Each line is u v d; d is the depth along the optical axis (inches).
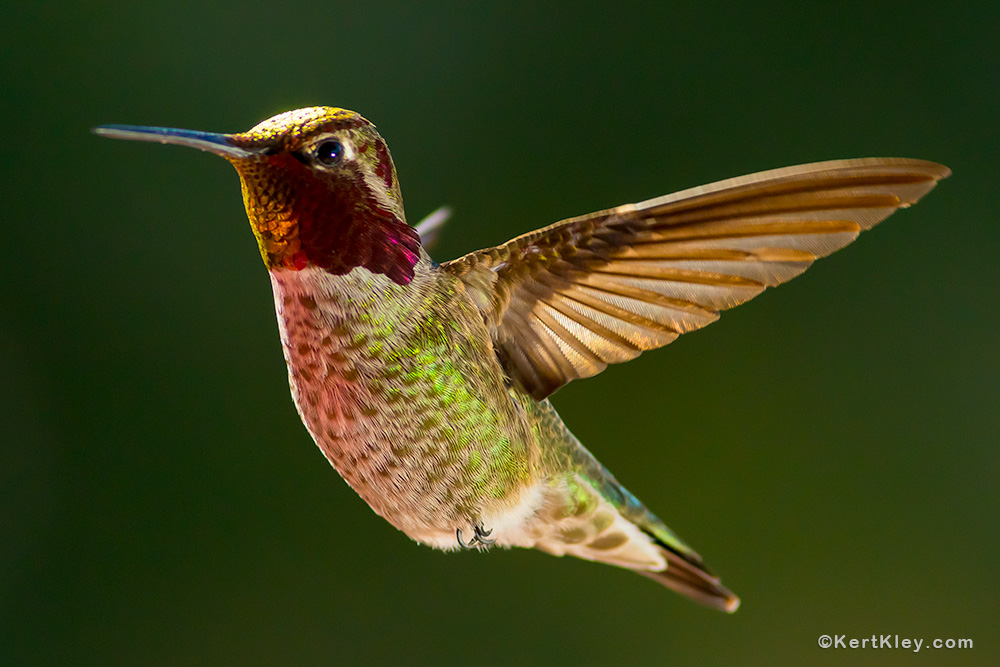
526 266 68.7
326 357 68.3
